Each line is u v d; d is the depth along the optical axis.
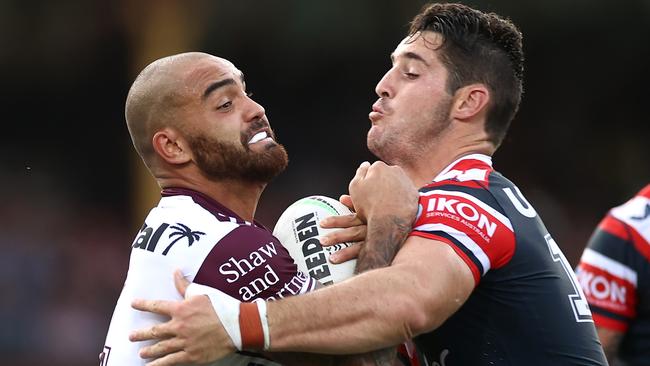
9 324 44.00
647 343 17.27
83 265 48.59
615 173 59.84
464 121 12.62
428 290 10.70
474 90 12.55
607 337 17.30
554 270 11.91
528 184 59.53
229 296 11.09
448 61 12.60
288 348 10.77
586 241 55.19
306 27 50.06
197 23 50.53
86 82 58.59
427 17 12.88
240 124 12.42
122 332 11.73
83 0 51.28
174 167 12.55
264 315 10.74
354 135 59.38
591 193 59.41
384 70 56.16
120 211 58.47
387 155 12.91
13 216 53.06
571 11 49.59
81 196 59.81
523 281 11.58
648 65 56.47
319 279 11.81
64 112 61.06
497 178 12.20
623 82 58.31
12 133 61.53
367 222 11.78
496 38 12.80
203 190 12.57
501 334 11.63
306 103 59.12
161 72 12.46
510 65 12.82
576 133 60.41
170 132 12.38
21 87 59.25
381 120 12.88
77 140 61.66
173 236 11.71
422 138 12.68
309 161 59.09
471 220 11.33
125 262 50.56
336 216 12.19
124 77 57.34
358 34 50.44
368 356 11.25
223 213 12.23
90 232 53.44
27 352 43.62
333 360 11.26
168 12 50.00
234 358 11.59
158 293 11.57
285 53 54.34
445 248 11.05
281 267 11.58
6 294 44.97
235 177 12.55
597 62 57.00
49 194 58.38
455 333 11.79
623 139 60.34
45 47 54.44
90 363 44.50
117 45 54.97
